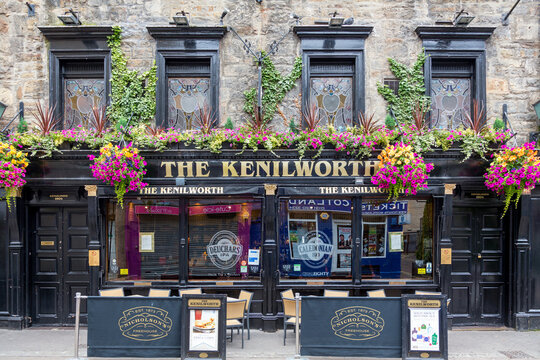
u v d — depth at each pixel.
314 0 8.63
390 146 7.61
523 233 8.18
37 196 8.38
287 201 8.43
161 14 8.58
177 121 8.66
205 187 8.05
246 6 8.62
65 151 7.95
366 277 8.37
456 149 7.95
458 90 8.77
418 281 8.34
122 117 8.32
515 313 8.19
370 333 6.09
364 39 8.59
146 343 6.10
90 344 6.10
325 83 8.71
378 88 8.55
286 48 8.59
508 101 8.66
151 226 8.43
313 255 8.43
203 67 8.70
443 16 8.67
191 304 6.01
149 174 8.08
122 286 8.20
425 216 8.43
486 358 6.57
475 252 8.53
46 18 8.59
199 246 8.42
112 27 8.43
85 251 8.53
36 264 8.53
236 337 7.63
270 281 8.10
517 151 7.47
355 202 8.31
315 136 7.94
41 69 8.56
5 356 6.56
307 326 6.14
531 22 8.66
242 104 8.59
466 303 8.50
